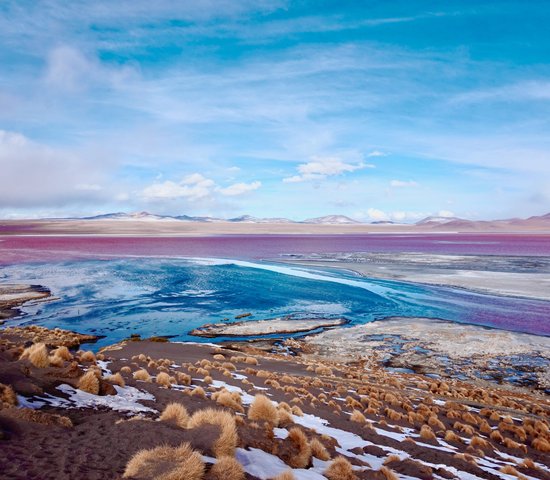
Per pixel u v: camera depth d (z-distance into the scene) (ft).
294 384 64.39
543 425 54.08
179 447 17.13
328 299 188.44
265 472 19.77
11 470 14.48
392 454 32.09
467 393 75.72
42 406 24.52
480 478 30.22
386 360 105.29
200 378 55.42
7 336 100.99
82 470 15.28
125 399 31.22
